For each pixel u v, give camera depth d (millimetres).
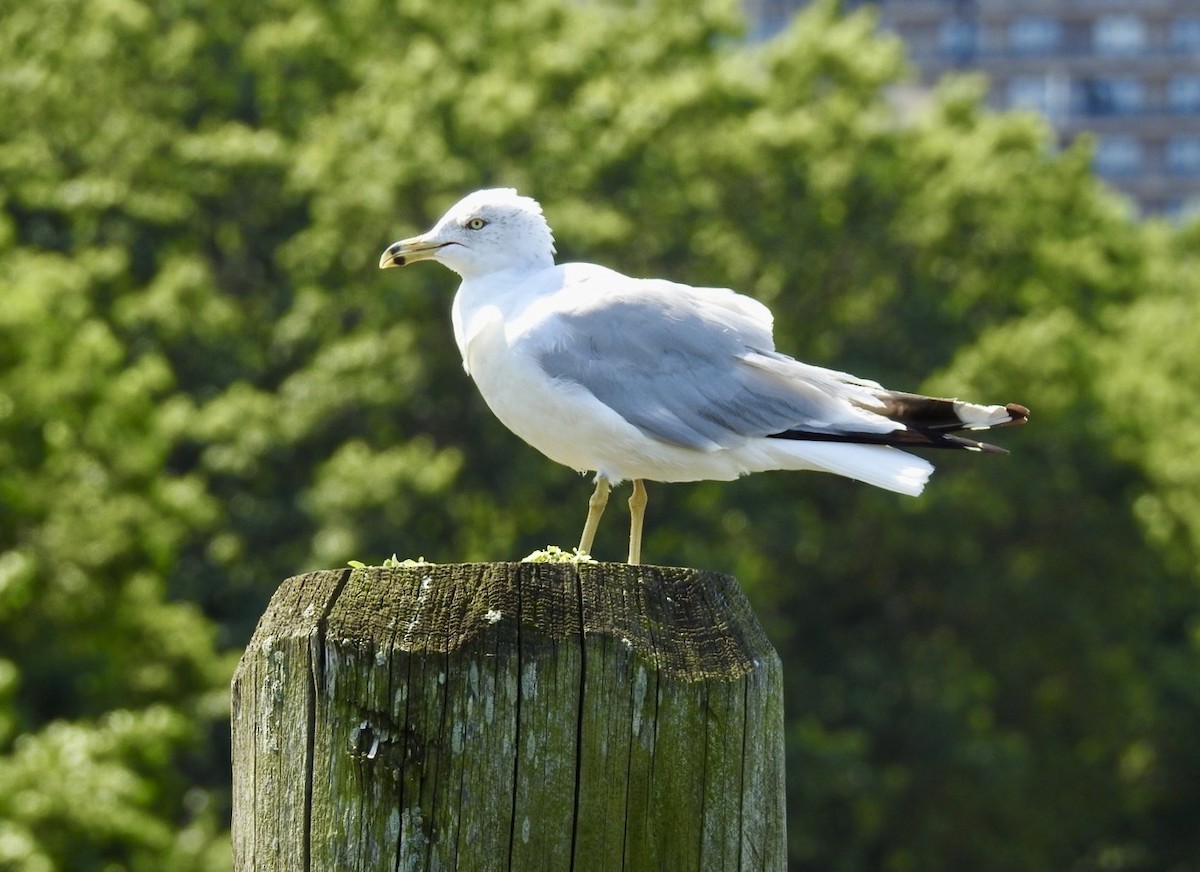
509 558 18750
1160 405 22703
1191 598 22828
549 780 3607
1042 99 92000
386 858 3600
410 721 3619
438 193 19688
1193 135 91062
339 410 19656
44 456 14836
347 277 20484
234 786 3861
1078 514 21625
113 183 21484
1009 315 22219
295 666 3699
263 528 19938
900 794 20719
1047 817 21797
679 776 3646
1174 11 91062
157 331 20594
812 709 20516
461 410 20000
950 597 21156
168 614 15281
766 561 20922
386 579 3732
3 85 22406
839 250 21516
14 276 16781
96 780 11797
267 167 22047
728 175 20766
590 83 21516
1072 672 21812
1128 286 27312
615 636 3648
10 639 14234
